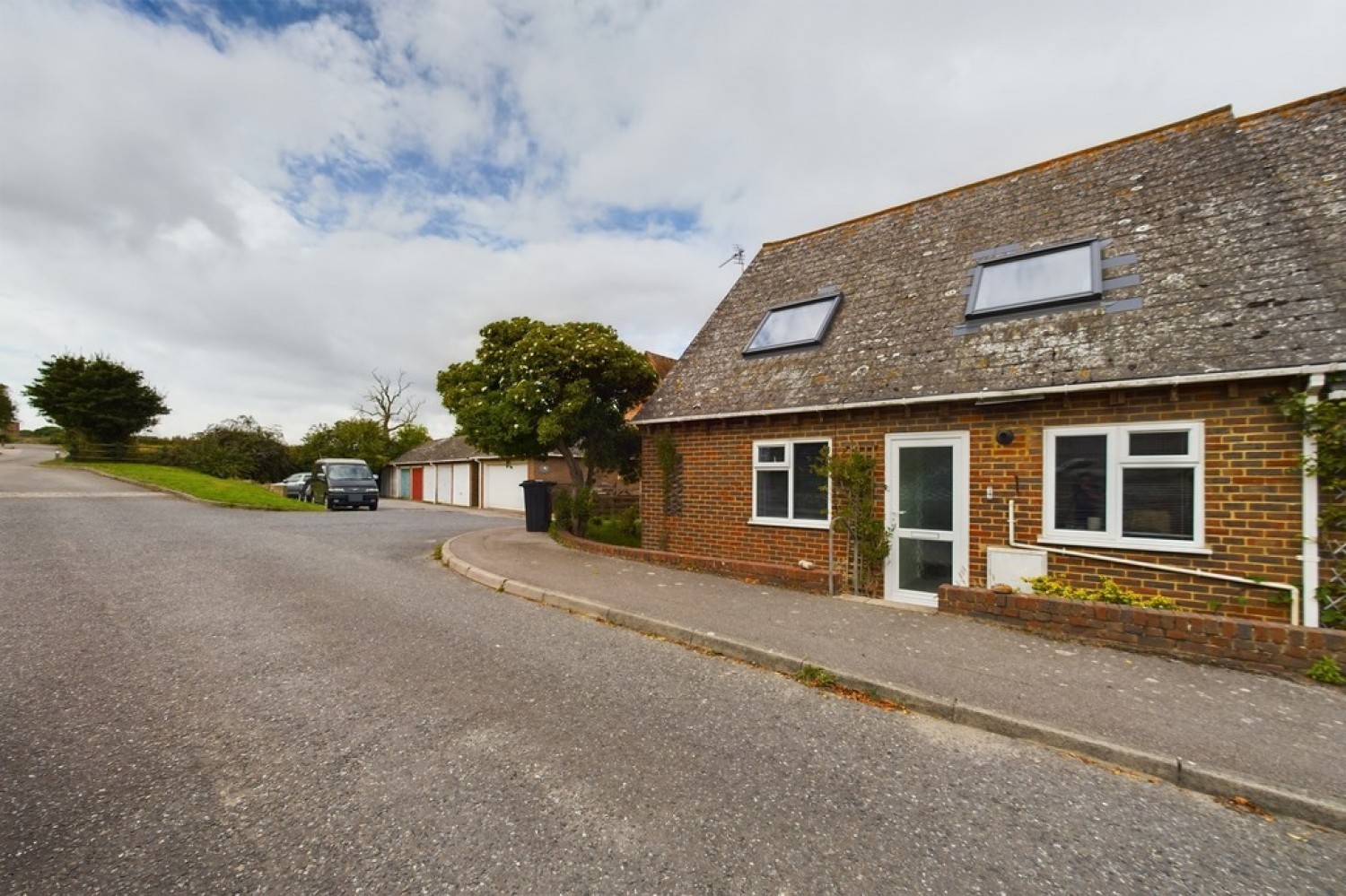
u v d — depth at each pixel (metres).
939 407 7.80
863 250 10.88
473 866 2.77
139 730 4.04
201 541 11.89
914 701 4.69
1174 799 3.52
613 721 4.35
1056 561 6.99
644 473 11.22
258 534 13.45
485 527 16.31
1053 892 2.70
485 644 6.04
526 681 5.08
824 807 3.33
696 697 4.85
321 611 7.09
